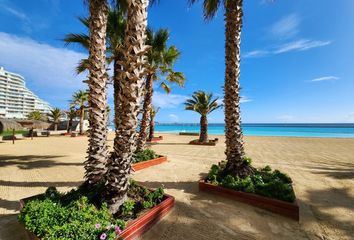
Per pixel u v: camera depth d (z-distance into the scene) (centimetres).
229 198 473
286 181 551
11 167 789
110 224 294
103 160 455
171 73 1196
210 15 684
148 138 2039
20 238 314
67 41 664
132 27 331
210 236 326
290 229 348
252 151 1309
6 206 426
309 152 1254
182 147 1541
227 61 561
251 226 357
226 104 565
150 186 574
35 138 2442
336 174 696
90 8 457
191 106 1842
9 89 8788
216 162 921
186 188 555
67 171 730
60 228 273
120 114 356
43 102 10475
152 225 352
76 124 3881
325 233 337
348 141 2020
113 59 767
